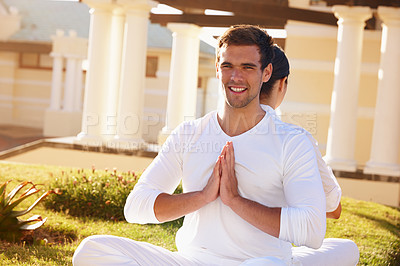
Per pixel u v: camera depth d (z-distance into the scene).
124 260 2.19
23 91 21.98
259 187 2.29
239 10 10.63
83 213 5.66
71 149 10.39
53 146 10.52
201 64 18.56
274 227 2.14
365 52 11.16
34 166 8.66
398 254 4.95
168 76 19.16
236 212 2.20
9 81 21.77
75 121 18.88
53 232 4.85
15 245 4.13
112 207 5.60
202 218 2.32
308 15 10.71
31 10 21.80
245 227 2.28
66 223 5.08
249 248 2.29
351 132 9.72
